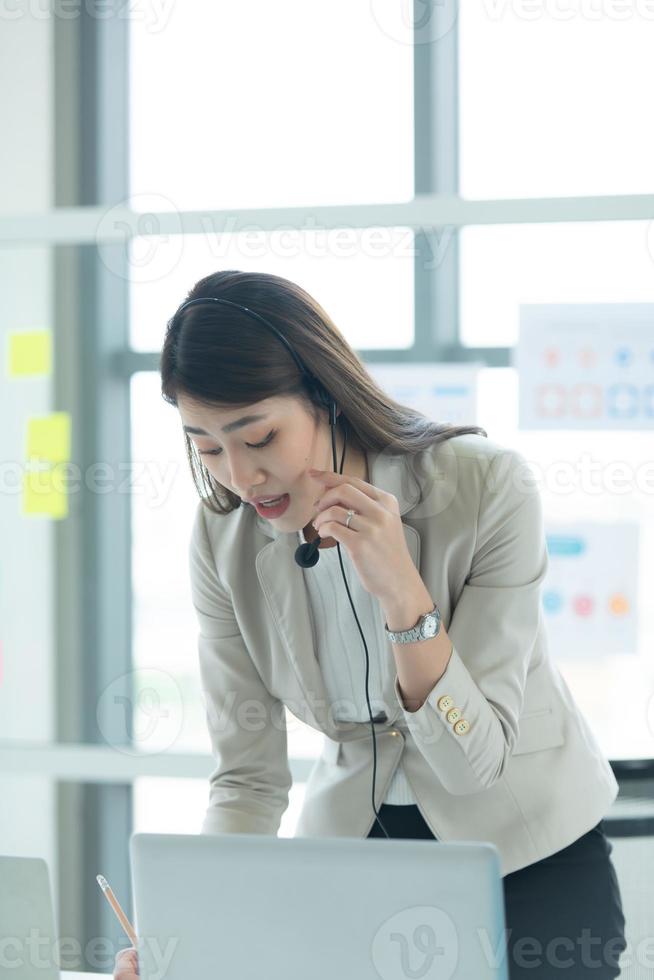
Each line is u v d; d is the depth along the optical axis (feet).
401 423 7.87
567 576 15.26
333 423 7.41
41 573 17.83
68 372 17.71
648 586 15.12
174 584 17.53
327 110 16.62
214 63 16.98
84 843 17.75
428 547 7.73
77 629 17.71
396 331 16.06
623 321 15.11
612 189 15.88
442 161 16.25
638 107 15.76
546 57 15.94
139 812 17.75
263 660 8.43
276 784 8.67
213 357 6.79
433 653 7.10
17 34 17.39
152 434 17.52
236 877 5.08
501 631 7.54
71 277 17.58
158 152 17.15
